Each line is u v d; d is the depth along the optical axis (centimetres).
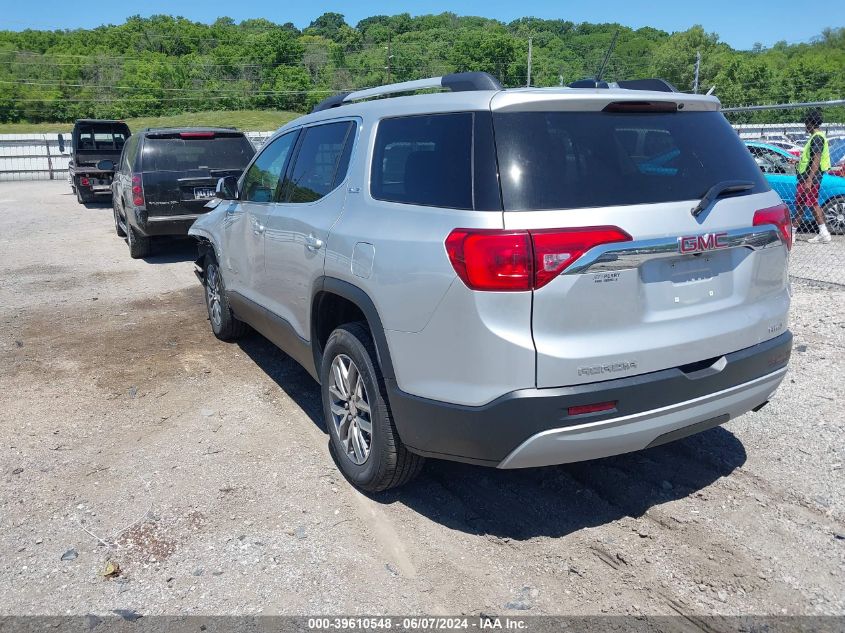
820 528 337
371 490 369
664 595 295
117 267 998
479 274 284
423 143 330
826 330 620
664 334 303
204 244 641
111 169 1327
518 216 283
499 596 296
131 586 307
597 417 291
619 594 296
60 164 3062
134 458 422
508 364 284
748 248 330
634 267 293
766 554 319
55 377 558
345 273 354
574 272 281
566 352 283
